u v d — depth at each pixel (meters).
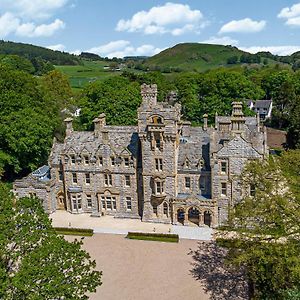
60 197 86.69
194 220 78.31
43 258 37.59
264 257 47.59
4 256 40.06
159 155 75.50
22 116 97.69
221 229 55.38
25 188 84.25
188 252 66.56
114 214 82.75
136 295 54.91
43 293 35.88
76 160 82.44
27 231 40.00
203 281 57.94
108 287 56.94
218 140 76.19
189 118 146.75
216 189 74.19
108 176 81.50
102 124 84.19
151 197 77.88
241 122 76.31
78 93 174.00
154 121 74.12
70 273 38.97
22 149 96.44
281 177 52.09
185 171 76.75
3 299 34.59
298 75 190.62
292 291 40.62
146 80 185.62
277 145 136.12
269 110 175.75
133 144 80.19
